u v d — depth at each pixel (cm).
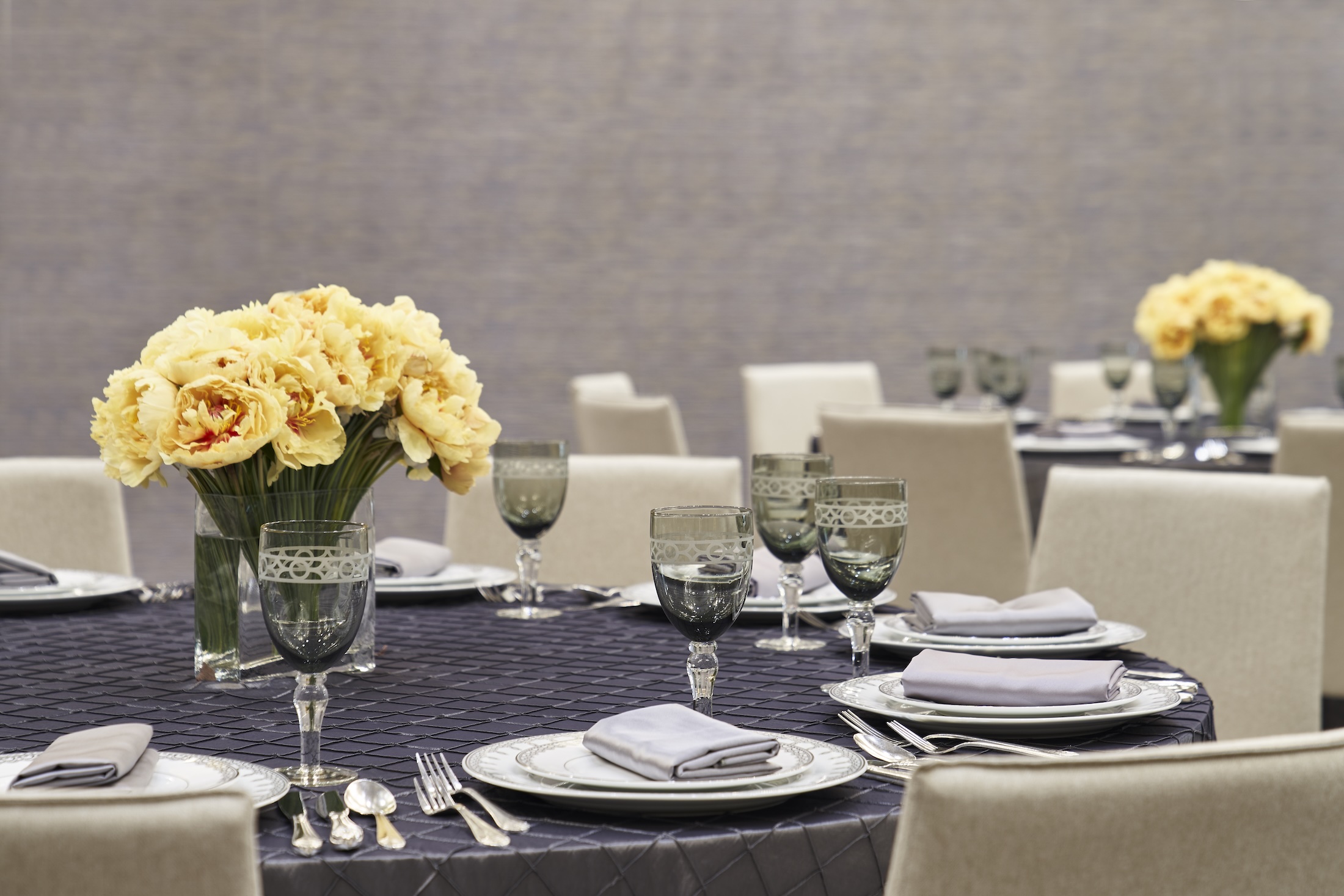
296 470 141
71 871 72
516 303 566
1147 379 503
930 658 132
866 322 577
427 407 145
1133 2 573
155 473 143
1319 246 577
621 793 99
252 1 548
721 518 120
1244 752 78
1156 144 577
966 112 573
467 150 559
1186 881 78
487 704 135
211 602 143
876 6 568
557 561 247
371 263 559
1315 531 191
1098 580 202
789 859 98
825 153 571
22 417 550
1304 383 586
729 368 574
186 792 74
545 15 559
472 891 93
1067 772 75
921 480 286
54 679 146
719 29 564
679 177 568
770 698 137
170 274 551
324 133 554
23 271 546
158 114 546
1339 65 571
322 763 114
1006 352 575
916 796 75
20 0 540
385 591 189
